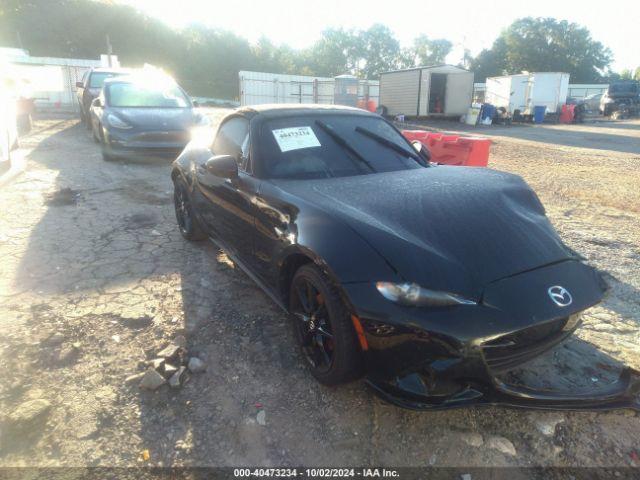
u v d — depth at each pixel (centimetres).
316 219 257
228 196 358
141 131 834
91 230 519
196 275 409
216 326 328
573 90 4731
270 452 226
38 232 508
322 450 227
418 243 232
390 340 216
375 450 227
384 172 338
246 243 341
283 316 342
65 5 4703
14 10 4672
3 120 755
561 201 710
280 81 2873
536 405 223
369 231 238
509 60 8331
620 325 335
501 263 233
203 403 255
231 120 406
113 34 4909
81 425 238
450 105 2612
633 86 3222
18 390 262
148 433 235
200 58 5331
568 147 1469
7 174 737
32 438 230
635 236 530
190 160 457
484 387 218
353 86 2680
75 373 277
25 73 2219
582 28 8050
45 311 343
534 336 231
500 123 2647
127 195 664
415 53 9106
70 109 2175
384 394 226
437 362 209
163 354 288
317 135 355
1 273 404
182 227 499
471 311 210
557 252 255
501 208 275
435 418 247
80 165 859
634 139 1764
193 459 221
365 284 223
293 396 261
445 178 321
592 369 283
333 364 246
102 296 367
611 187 823
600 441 234
